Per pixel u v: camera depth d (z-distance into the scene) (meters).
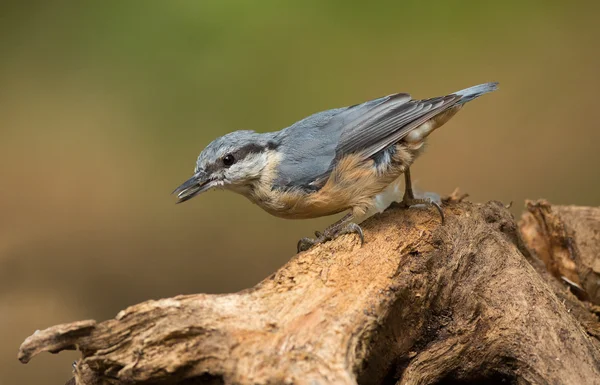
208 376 4.68
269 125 12.39
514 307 5.70
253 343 4.61
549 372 5.33
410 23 13.32
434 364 5.59
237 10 12.93
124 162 12.79
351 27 13.30
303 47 12.99
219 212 12.35
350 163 6.60
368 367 5.42
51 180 12.45
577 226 7.52
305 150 6.80
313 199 6.71
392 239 5.91
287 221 12.12
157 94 13.12
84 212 12.20
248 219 12.24
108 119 13.16
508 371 5.58
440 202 6.67
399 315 5.47
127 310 4.73
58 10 13.77
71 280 11.06
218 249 11.76
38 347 4.62
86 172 12.68
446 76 12.91
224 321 4.74
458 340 5.66
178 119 12.90
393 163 6.76
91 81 13.45
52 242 11.57
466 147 12.56
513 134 12.53
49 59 13.62
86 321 4.67
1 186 12.31
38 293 10.72
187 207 12.40
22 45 13.71
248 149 6.96
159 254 11.64
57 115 13.19
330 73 12.98
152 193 12.45
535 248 7.81
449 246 5.95
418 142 6.86
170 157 12.73
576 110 12.66
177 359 4.62
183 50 12.97
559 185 11.72
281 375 4.37
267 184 6.90
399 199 7.64
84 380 4.93
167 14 13.01
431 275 5.74
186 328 4.66
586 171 11.87
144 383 4.72
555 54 13.07
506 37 13.48
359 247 5.83
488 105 13.00
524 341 5.51
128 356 4.71
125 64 13.23
